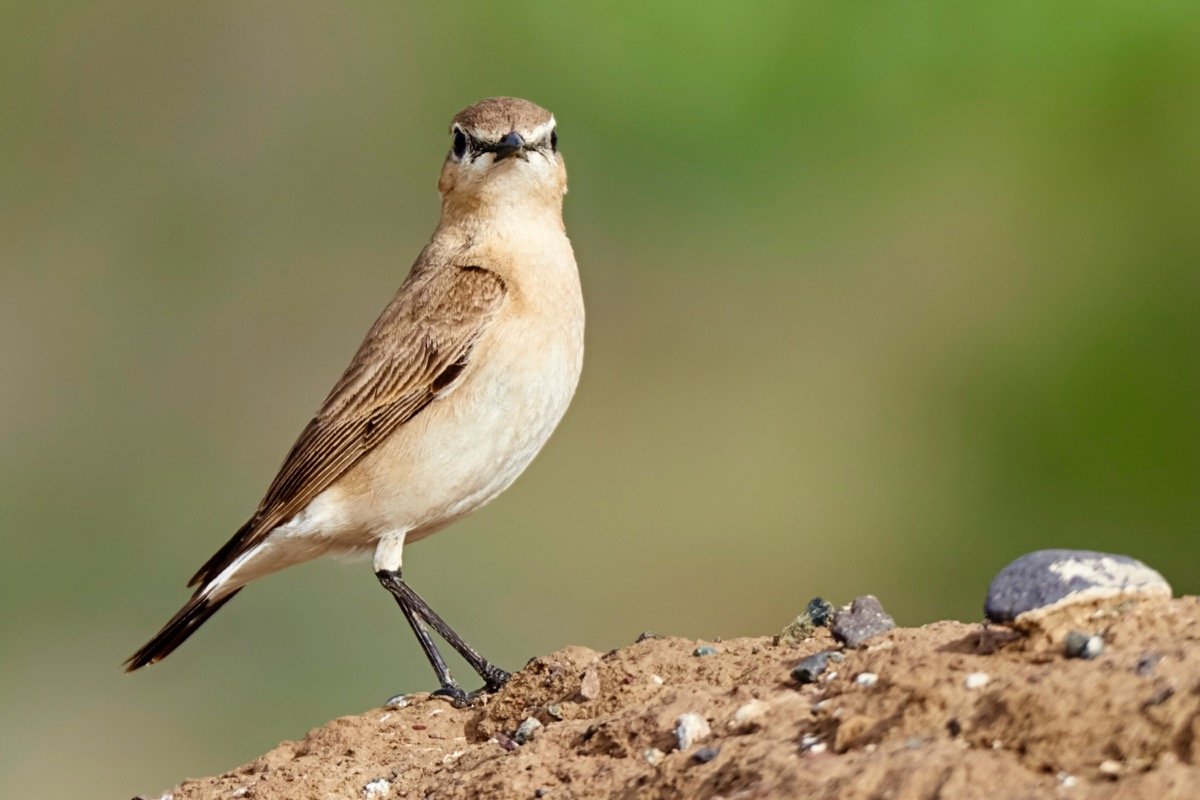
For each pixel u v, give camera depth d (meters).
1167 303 18.66
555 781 6.11
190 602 9.09
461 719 7.61
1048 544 18.58
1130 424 18.23
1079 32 18.64
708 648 6.98
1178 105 18.64
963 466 19.92
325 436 8.88
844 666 6.04
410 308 8.94
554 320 8.96
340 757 7.33
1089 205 19.22
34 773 16.47
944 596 19.62
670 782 5.71
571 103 20.55
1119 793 4.80
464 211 9.17
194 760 16.52
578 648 7.46
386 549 8.98
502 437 8.88
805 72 19.61
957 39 19.03
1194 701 4.98
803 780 5.24
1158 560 17.86
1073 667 5.34
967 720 5.31
